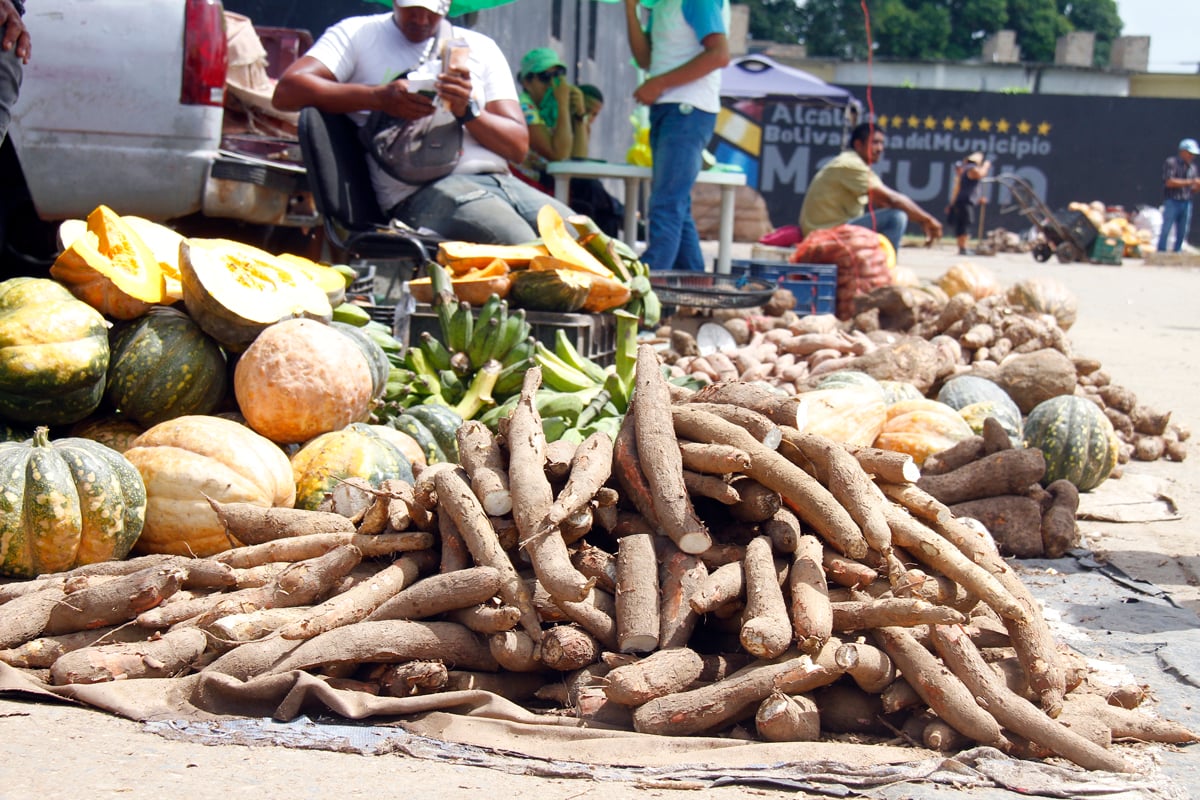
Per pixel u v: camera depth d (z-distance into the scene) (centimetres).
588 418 558
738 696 329
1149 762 333
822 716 345
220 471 440
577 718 337
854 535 362
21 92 693
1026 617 357
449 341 575
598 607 362
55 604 363
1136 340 1327
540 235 694
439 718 329
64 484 408
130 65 698
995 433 571
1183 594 502
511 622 343
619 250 749
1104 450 651
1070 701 358
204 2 701
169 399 481
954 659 340
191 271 480
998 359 872
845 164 1306
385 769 302
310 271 580
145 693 338
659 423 383
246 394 478
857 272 1050
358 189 747
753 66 2681
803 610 343
